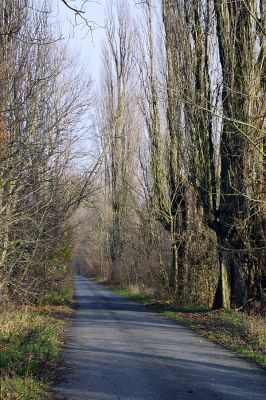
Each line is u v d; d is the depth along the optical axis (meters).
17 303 16.67
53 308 21.73
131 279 40.91
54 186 16.64
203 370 9.82
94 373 9.66
